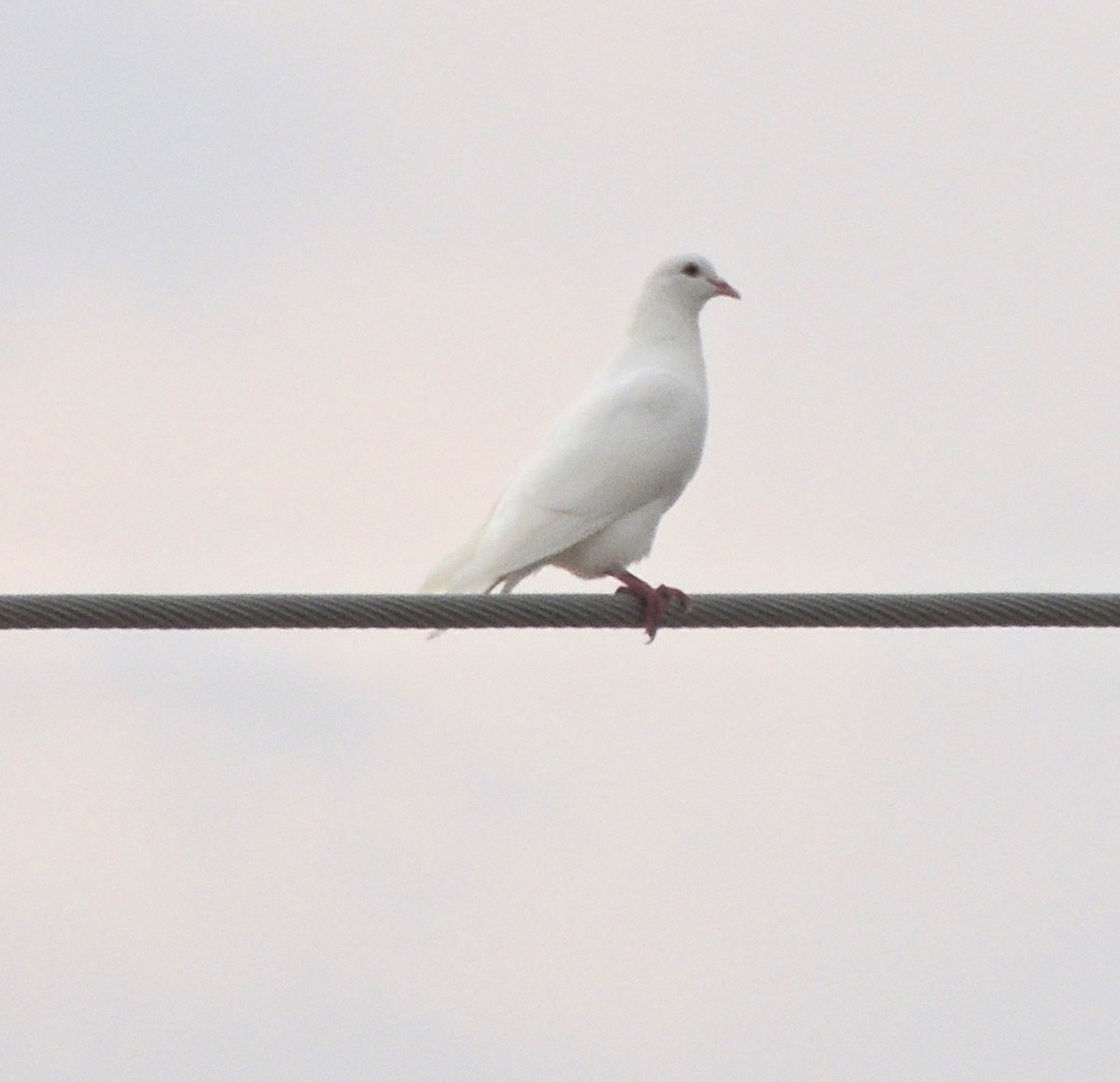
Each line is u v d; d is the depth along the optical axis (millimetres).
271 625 12289
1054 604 12820
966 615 12859
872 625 12961
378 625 12438
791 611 12992
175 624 12195
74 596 12125
